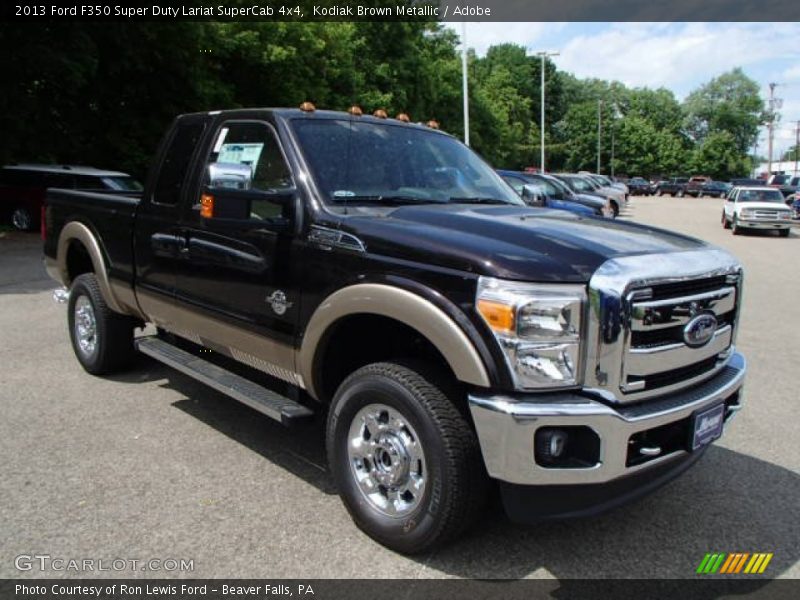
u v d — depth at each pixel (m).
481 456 2.94
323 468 4.08
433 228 3.18
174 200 4.46
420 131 4.56
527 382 2.73
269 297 3.69
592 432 2.76
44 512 3.48
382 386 3.11
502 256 2.82
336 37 23.81
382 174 3.97
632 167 98.50
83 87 18.38
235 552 3.17
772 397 5.63
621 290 2.77
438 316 2.86
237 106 21.34
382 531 3.19
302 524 3.43
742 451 4.51
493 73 71.44
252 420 4.80
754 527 3.53
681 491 3.92
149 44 18.06
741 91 114.94
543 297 2.72
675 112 110.44
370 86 29.03
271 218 3.66
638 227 3.66
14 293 9.48
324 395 3.63
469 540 3.32
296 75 22.16
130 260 4.91
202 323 4.29
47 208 6.02
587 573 3.09
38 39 15.67
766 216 22.45
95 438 4.42
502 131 53.72
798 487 3.99
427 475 2.98
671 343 2.99
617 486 2.98
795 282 12.23
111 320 5.40
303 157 3.68
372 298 3.09
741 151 115.25
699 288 3.11
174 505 3.58
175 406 5.03
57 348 6.54
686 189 69.44
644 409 2.89
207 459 4.16
